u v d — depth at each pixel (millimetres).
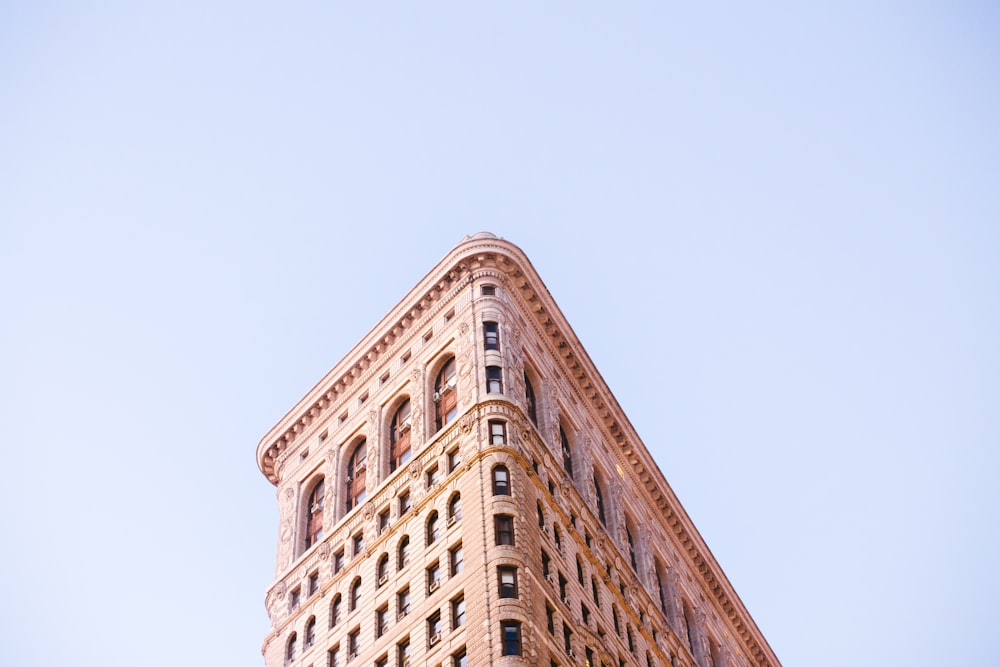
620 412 118188
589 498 104938
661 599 114250
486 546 86375
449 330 107375
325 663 94438
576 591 92500
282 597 104750
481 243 110375
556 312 113188
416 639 86875
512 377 100562
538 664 80188
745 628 130875
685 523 124562
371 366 114562
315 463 114062
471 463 93312
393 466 105188
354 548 101125
